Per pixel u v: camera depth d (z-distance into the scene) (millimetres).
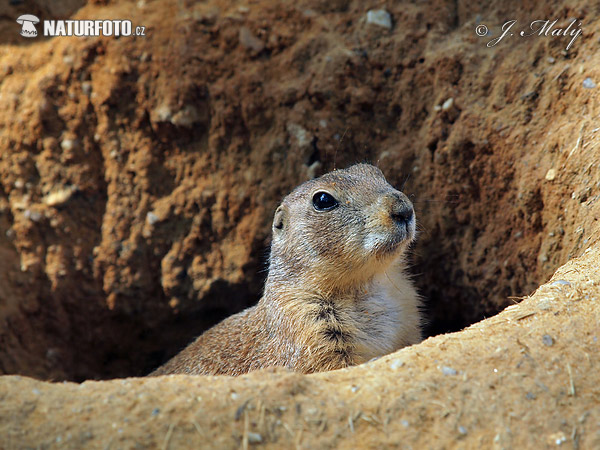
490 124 8984
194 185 10508
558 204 7953
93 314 11062
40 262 10617
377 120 10062
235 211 10469
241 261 10578
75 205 10586
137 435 4500
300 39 10094
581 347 5004
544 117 8523
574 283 5867
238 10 10156
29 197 10516
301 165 10180
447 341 5262
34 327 10844
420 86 9750
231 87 10078
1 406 4703
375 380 4922
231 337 8117
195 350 8477
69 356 11227
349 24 10102
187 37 10008
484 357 4992
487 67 9203
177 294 10891
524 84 8805
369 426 4574
